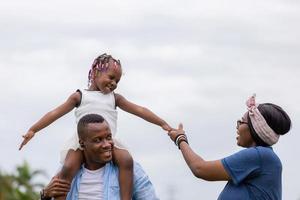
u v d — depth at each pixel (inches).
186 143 368.8
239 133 361.7
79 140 353.4
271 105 358.6
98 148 350.6
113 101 374.9
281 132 357.7
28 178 713.6
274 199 355.6
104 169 356.2
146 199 360.8
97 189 353.7
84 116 353.7
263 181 353.4
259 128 355.9
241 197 352.5
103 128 350.6
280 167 356.5
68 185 353.7
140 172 362.6
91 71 376.2
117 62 374.3
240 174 352.5
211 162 355.9
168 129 374.6
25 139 368.5
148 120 378.3
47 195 354.3
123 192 354.3
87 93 373.1
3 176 701.3
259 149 354.3
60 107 370.9
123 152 357.1
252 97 359.3
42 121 369.7
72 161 354.3
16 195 703.1
